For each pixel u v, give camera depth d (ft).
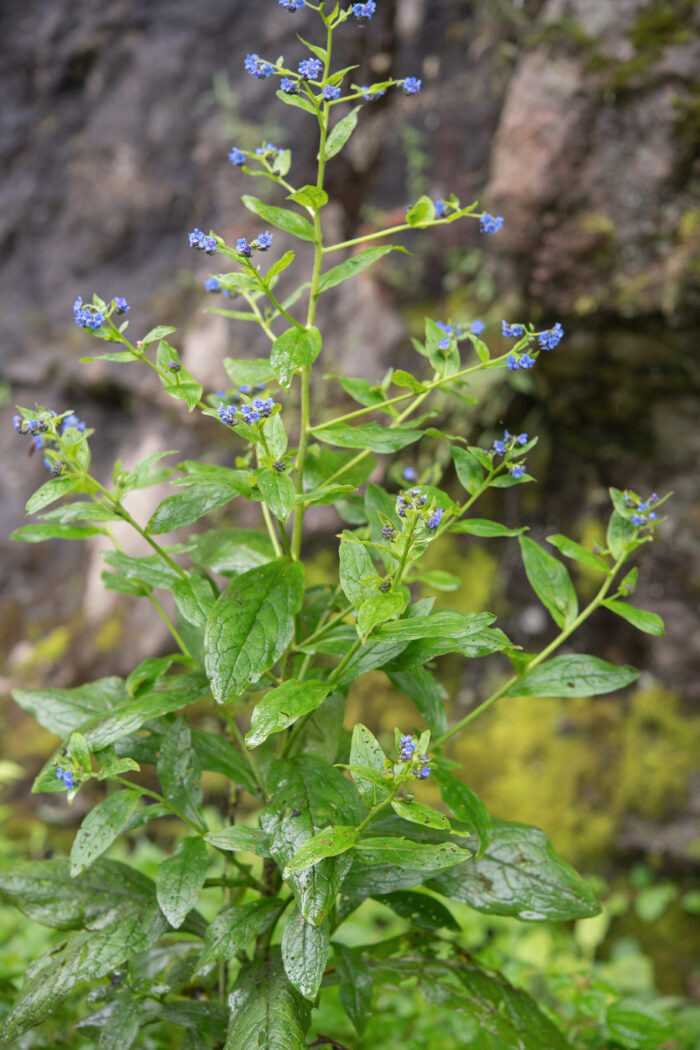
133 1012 2.88
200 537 3.12
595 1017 3.18
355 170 5.71
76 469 2.84
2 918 4.35
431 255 5.52
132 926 2.86
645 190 4.76
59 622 6.08
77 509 2.82
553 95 4.85
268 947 2.98
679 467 5.48
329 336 5.61
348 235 5.73
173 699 2.87
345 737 3.11
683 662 5.45
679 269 4.74
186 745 2.89
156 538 5.79
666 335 4.96
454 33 5.52
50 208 6.26
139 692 2.97
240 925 2.79
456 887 2.92
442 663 5.74
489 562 5.73
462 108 5.50
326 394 5.51
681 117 4.63
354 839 2.59
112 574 3.10
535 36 4.94
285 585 2.78
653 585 5.52
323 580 5.58
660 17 4.63
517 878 2.91
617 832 5.44
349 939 4.35
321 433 2.88
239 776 3.01
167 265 6.06
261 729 2.61
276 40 5.79
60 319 6.21
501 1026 2.98
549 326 5.22
